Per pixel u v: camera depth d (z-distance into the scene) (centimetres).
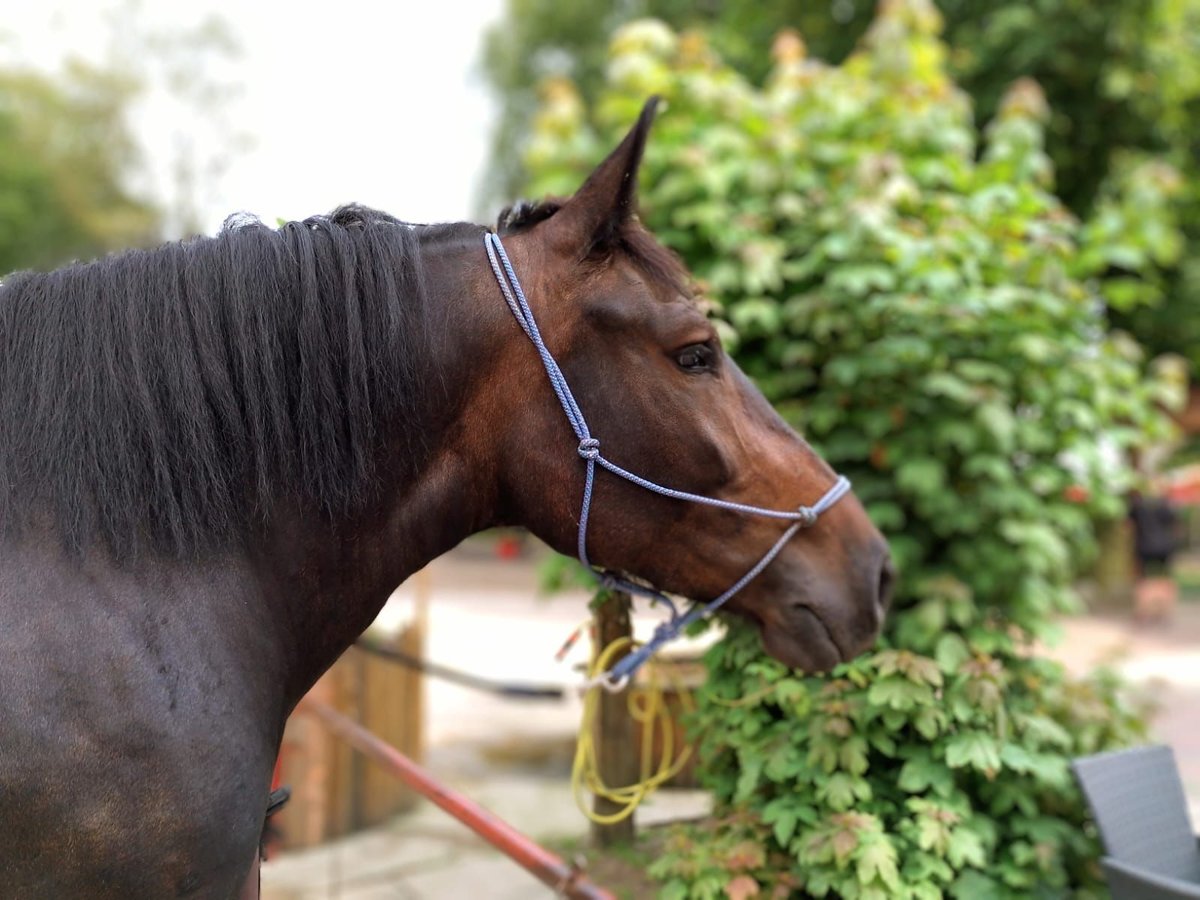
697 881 169
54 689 104
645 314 133
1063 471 294
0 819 101
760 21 875
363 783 429
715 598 144
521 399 134
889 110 347
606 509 137
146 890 106
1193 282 825
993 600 269
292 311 125
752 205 315
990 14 783
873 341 288
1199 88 800
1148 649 802
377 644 434
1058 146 798
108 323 120
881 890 156
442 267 136
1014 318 271
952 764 168
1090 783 170
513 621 1016
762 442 144
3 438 114
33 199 1705
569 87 407
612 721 227
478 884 363
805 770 175
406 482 132
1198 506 1680
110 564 112
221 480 119
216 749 110
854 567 145
